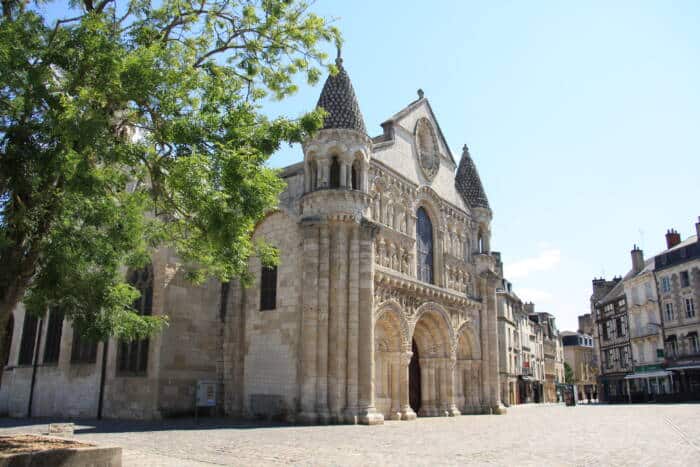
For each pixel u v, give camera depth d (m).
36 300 16.45
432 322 38.94
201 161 13.16
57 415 36.38
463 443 19.00
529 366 92.12
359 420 28.34
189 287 33.22
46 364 38.47
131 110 14.48
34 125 12.77
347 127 31.53
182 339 32.31
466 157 49.25
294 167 34.22
